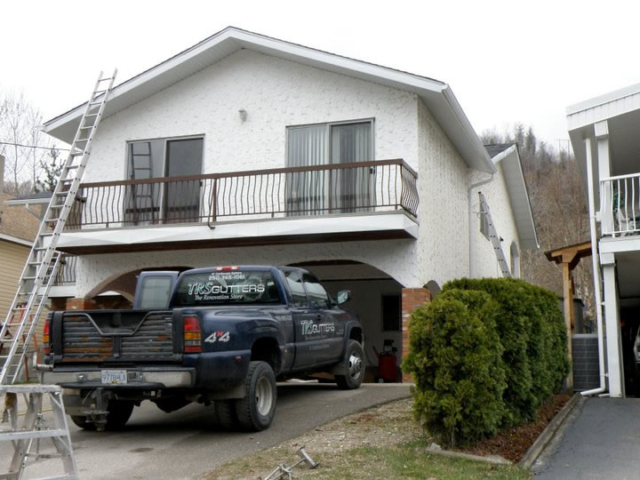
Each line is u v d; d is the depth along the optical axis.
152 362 7.55
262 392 8.30
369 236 13.93
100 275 16.36
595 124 12.29
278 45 15.14
